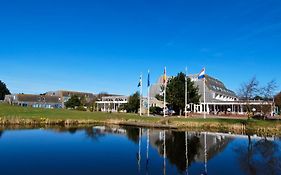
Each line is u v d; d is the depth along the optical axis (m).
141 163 21.05
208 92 94.44
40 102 142.88
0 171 18.23
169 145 30.19
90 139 33.59
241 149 27.91
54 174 17.69
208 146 29.78
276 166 20.48
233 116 71.62
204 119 56.88
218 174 18.27
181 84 73.81
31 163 20.56
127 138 35.22
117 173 18.06
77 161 21.42
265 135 40.34
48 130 42.34
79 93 168.88
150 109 86.12
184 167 19.97
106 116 64.25
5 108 65.25
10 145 28.39
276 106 85.00
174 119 57.03
